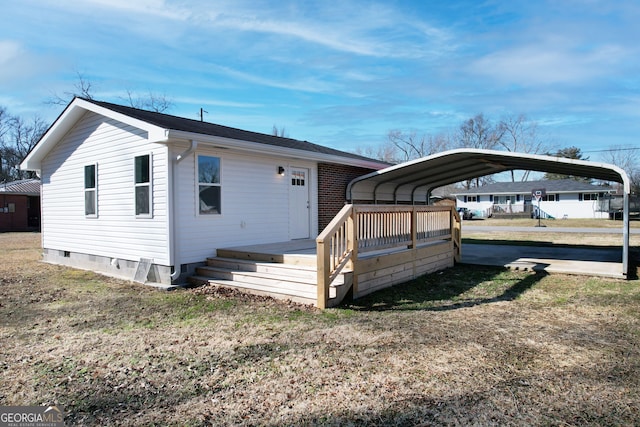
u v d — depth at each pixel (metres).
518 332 4.76
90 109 8.94
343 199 12.11
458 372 3.60
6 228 25.98
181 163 7.71
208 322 5.25
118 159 8.80
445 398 3.11
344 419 2.82
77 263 10.35
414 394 3.18
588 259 10.57
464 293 6.93
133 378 3.56
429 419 2.81
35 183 28.33
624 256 7.96
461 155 9.28
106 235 9.27
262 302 6.26
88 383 3.47
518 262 10.05
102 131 9.30
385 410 2.94
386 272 7.30
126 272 8.66
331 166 11.62
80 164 10.09
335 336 4.61
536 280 8.05
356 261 6.43
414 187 15.16
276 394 3.22
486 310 5.80
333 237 6.02
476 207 42.50
